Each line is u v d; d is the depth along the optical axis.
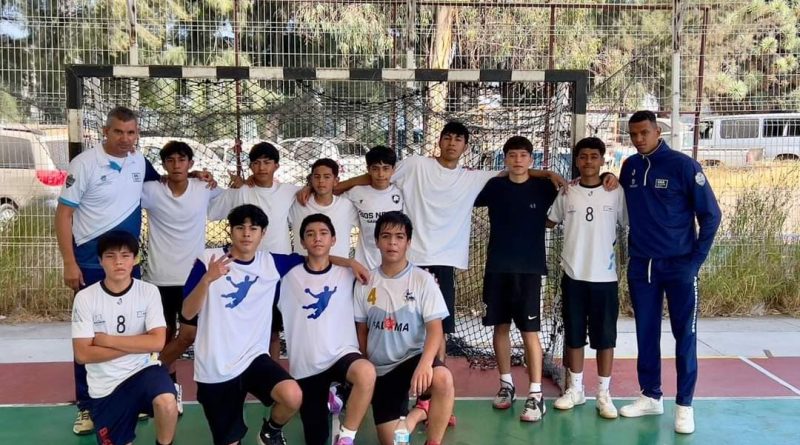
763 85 7.48
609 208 3.93
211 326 3.23
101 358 3.07
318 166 3.96
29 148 6.86
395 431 3.29
